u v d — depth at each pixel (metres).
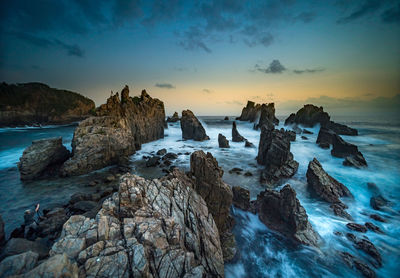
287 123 82.69
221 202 13.78
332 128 64.88
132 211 9.41
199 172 14.31
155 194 11.13
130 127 40.72
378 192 19.70
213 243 10.44
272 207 15.38
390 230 14.04
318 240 12.92
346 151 31.50
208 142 48.59
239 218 15.61
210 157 15.93
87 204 15.49
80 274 6.00
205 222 11.39
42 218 13.59
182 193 12.35
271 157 26.03
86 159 25.52
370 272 10.41
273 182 22.59
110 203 9.68
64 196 18.78
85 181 22.78
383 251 12.04
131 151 35.12
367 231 13.83
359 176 23.64
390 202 17.98
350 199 18.61
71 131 75.69
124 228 8.10
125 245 7.27
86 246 7.15
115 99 41.28
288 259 11.68
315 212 16.47
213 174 14.08
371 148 38.91
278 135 27.95
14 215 15.27
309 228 13.59
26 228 12.16
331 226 14.45
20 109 104.38
